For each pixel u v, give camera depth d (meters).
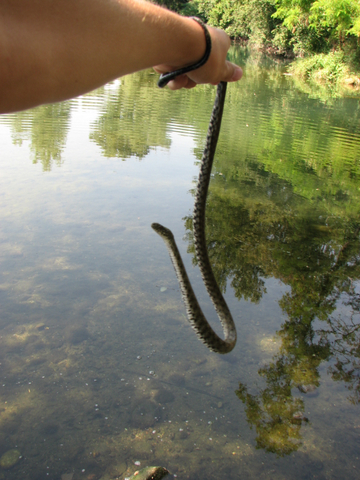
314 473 2.83
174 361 3.81
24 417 3.17
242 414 3.30
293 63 32.22
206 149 1.23
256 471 2.83
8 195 7.27
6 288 4.69
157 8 0.65
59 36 0.53
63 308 4.42
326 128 13.87
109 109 15.05
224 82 1.15
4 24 0.49
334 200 8.05
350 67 28.45
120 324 4.24
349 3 27.22
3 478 2.71
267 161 10.16
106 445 2.98
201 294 4.82
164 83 0.76
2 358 3.72
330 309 4.68
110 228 6.26
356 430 3.19
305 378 3.66
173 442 3.03
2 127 12.02
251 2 40.69
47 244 5.70
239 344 4.08
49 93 0.54
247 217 7.05
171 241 1.22
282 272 5.40
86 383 3.52
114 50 0.58
